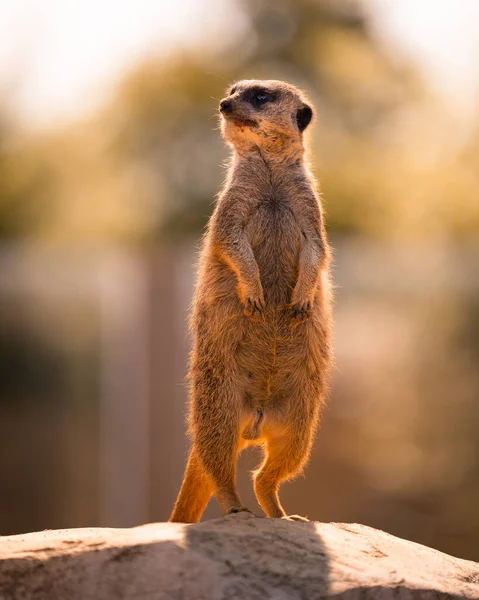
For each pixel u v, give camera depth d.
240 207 5.62
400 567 4.20
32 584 3.86
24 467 11.25
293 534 4.32
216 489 5.15
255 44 14.09
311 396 5.36
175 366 11.50
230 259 5.32
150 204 13.27
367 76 13.98
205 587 3.87
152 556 3.97
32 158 13.62
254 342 5.30
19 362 11.27
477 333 11.97
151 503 11.48
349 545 4.35
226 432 5.21
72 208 13.58
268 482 5.32
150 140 13.41
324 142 13.52
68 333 11.48
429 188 13.42
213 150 13.02
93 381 11.53
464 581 4.25
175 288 11.55
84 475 11.44
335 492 12.02
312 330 5.34
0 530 11.20
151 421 11.48
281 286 5.58
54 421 11.37
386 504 12.13
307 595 3.88
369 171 13.54
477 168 13.62
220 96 13.16
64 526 11.34
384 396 12.13
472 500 11.89
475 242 12.85
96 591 3.86
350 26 14.94
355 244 12.69
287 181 5.75
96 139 13.70
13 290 11.37
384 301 12.17
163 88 13.33
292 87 5.98
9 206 13.52
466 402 11.94
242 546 4.11
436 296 12.12
